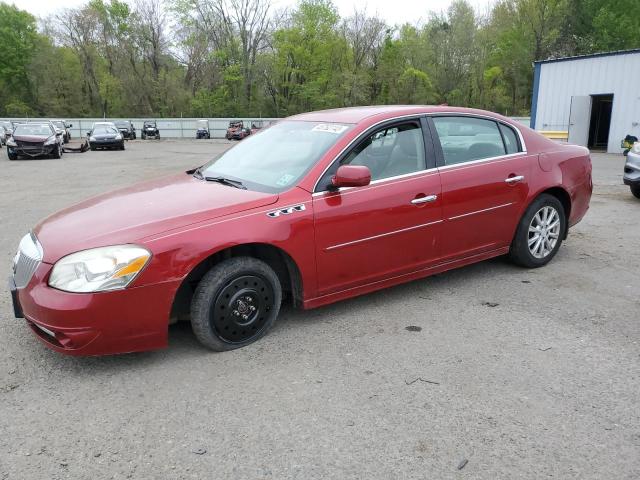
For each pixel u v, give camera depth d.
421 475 2.32
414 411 2.79
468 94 60.06
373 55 63.22
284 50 58.84
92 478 2.33
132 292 3.08
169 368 3.29
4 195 10.86
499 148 4.72
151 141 45.38
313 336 3.71
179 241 3.19
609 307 4.19
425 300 4.36
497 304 4.26
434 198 4.18
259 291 3.56
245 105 62.91
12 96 68.12
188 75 66.38
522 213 4.84
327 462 2.41
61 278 3.06
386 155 4.07
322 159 3.78
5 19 66.38
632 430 2.62
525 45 53.62
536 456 2.44
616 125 21.39
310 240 3.62
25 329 3.87
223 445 2.54
